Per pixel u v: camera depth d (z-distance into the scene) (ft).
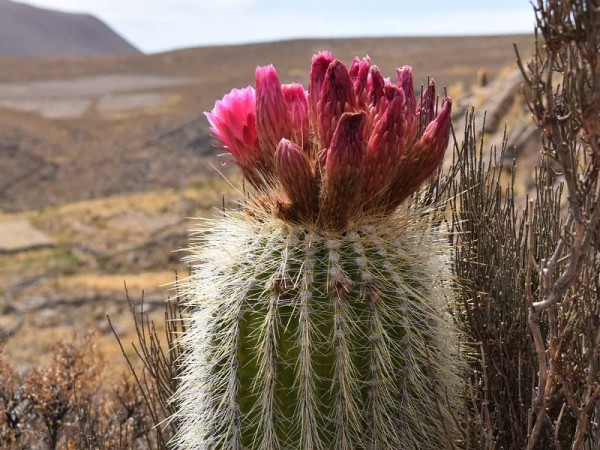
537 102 1.24
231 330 1.42
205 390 1.49
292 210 1.43
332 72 1.43
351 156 1.36
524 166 5.41
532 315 1.29
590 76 1.22
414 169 1.45
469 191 1.83
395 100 1.40
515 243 1.77
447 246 1.51
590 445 1.51
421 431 1.43
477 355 1.63
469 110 1.92
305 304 1.36
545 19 1.22
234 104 1.52
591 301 1.48
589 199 1.28
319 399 1.38
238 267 1.46
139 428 2.36
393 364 1.40
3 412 2.54
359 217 1.44
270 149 1.49
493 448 1.42
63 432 2.54
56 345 2.94
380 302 1.37
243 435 1.43
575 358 1.44
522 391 1.60
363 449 1.39
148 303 10.39
